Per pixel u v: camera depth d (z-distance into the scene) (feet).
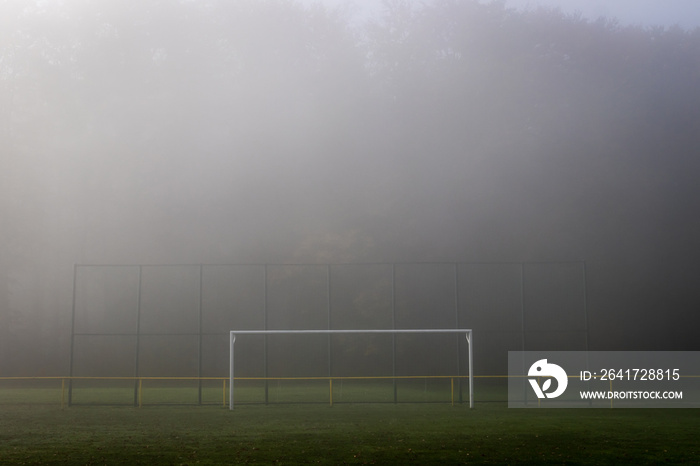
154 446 52.60
